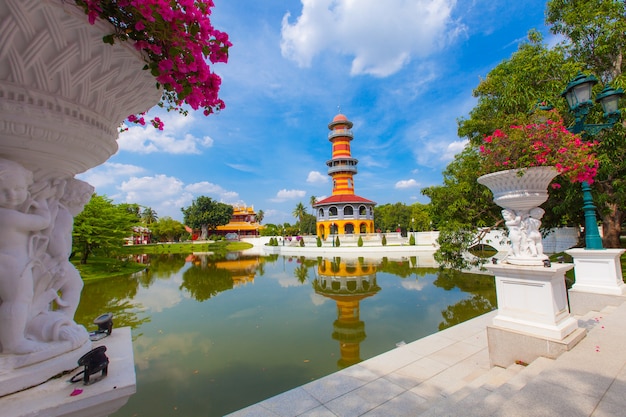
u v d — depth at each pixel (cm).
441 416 249
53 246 186
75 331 179
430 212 1168
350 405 376
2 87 144
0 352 156
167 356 741
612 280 539
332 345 784
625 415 209
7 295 159
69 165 185
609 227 939
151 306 1255
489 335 411
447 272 1168
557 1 823
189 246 4866
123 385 153
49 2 136
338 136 4525
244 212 8062
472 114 1038
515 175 392
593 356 311
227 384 600
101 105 176
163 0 152
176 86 178
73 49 151
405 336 827
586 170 387
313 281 1780
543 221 986
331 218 4409
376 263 2480
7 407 133
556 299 375
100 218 2153
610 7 720
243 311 1152
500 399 260
